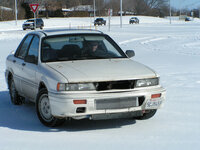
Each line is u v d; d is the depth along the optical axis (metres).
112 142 4.75
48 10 93.25
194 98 7.53
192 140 4.79
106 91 5.21
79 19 85.44
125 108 5.27
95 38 6.70
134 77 5.38
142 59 15.23
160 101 5.55
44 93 5.66
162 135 5.06
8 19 76.25
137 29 44.84
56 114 5.28
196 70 11.67
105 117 5.26
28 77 6.54
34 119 6.26
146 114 5.94
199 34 31.86
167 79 10.02
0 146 4.66
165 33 35.06
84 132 5.33
